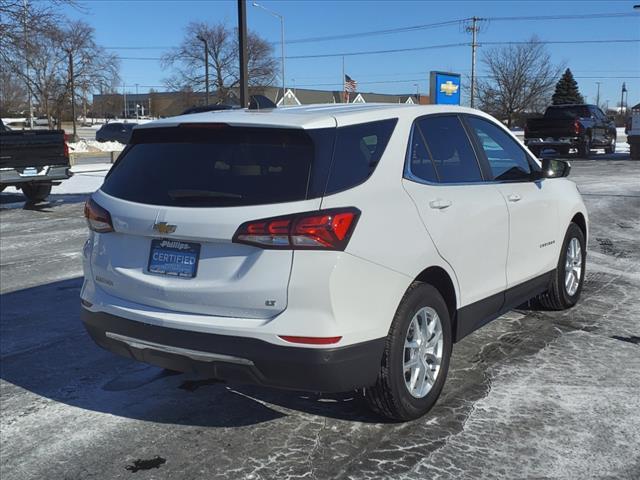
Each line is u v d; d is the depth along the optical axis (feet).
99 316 12.20
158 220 11.13
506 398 13.30
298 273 10.21
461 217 13.10
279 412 13.00
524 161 16.96
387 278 11.10
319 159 10.75
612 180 56.80
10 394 14.12
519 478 10.42
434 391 12.61
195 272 10.96
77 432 12.33
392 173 11.82
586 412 12.64
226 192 10.84
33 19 60.54
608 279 23.12
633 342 16.56
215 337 10.68
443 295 13.21
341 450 11.43
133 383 14.69
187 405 13.44
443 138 13.79
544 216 16.84
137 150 12.60
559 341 16.65
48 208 45.80
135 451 11.58
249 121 11.30
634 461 10.86
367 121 11.92
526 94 203.72
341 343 10.44
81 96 178.91
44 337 17.93
